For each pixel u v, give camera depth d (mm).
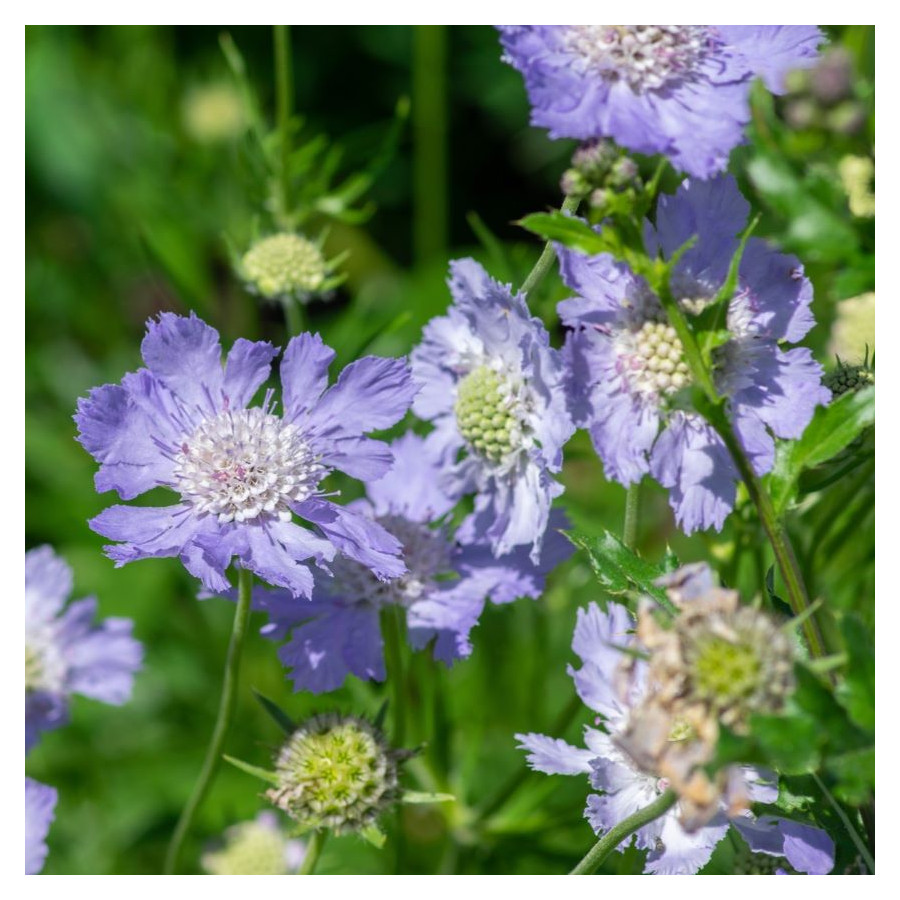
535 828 802
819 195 697
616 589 702
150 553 712
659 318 726
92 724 883
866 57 778
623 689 664
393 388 730
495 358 745
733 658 656
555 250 729
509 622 860
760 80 699
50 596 790
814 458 701
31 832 737
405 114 856
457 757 841
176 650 895
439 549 756
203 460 726
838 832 705
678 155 704
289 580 712
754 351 727
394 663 750
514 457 741
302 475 728
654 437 726
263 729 874
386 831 783
